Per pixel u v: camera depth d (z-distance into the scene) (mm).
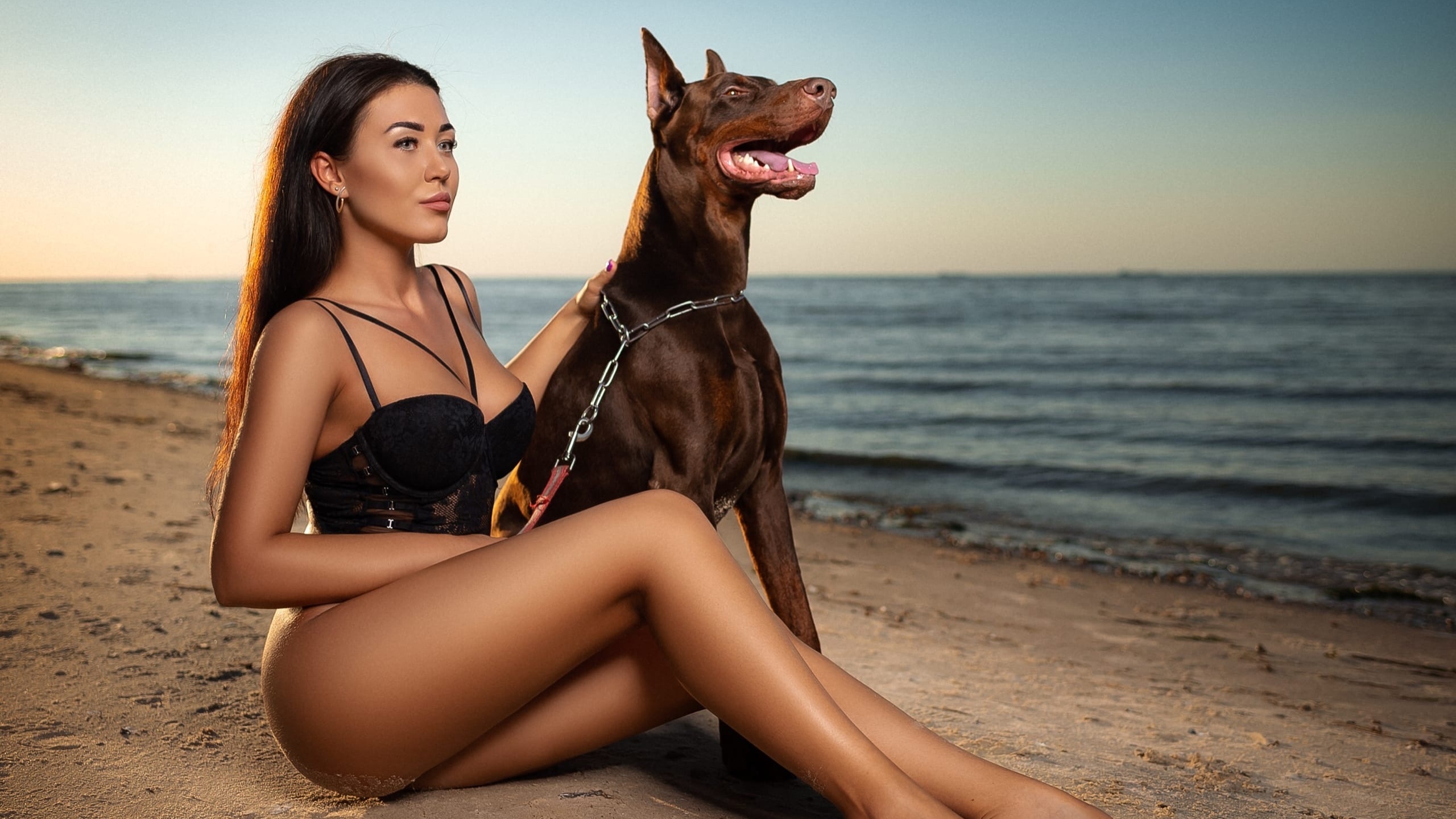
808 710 1574
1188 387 21359
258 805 1895
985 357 29047
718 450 2455
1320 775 2703
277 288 1929
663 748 2449
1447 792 2633
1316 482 11078
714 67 2814
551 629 1670
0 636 3010
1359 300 56250
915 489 10789
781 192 2535
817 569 6203
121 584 3777
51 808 1849
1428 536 8695
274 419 1713
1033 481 11391
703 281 2533
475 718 1728
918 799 1537
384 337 1853
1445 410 17766
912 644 4168
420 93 1919
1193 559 7605
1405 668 4691
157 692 2617
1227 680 4172
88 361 26141
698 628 1618
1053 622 5148
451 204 1967
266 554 1684
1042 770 2502
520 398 2133
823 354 30438
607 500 2510
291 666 1727
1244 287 83375
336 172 1892
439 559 1761
